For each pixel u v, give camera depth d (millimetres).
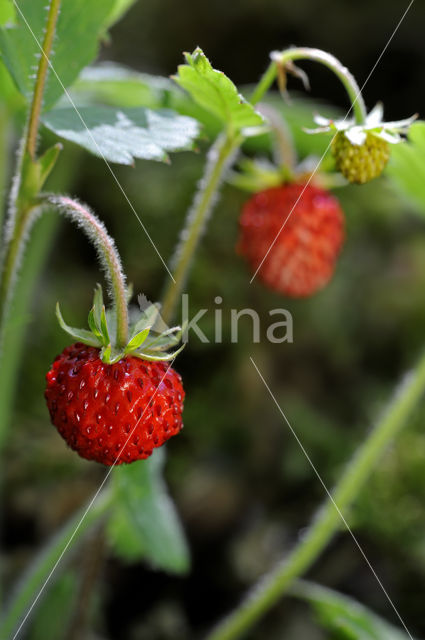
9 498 213
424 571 202
